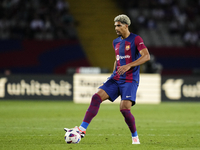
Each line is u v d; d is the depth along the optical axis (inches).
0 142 837.2
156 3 3336.6
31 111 1663.4
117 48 805.9
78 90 2230.6
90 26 3120.1
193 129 1126.4
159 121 1354.6
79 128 799.7
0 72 2541.8
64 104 2052.2
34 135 960.9
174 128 1151.0
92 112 792.3
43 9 2999.5
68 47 2677.2
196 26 3213.6
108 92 794.2
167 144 820.6
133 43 783.1
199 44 3021.7
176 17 3223.4
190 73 2733.8
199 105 2097.7
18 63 2566.4
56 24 2935.5
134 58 789.9
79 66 2677.2
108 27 3142.2
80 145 781.3
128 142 845.8
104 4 3334.2
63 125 1192.8
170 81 2274.9
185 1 3415.4
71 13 3211.1
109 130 1083.3
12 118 1389.0
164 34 3107.8
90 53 2864.2
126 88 776.3
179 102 2281.0
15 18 2906.0
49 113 1590.8
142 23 3171.8
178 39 3070.9
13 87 2236.7
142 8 3334.2
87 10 3248.0
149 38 3053.6
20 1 3011.8
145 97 2252.7
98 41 2977.4
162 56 2731.3
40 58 2605.8
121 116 1515.7
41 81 2239.2
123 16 788.6
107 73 2255.2
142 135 987.9
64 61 2650.1
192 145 811.4
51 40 2650.1
